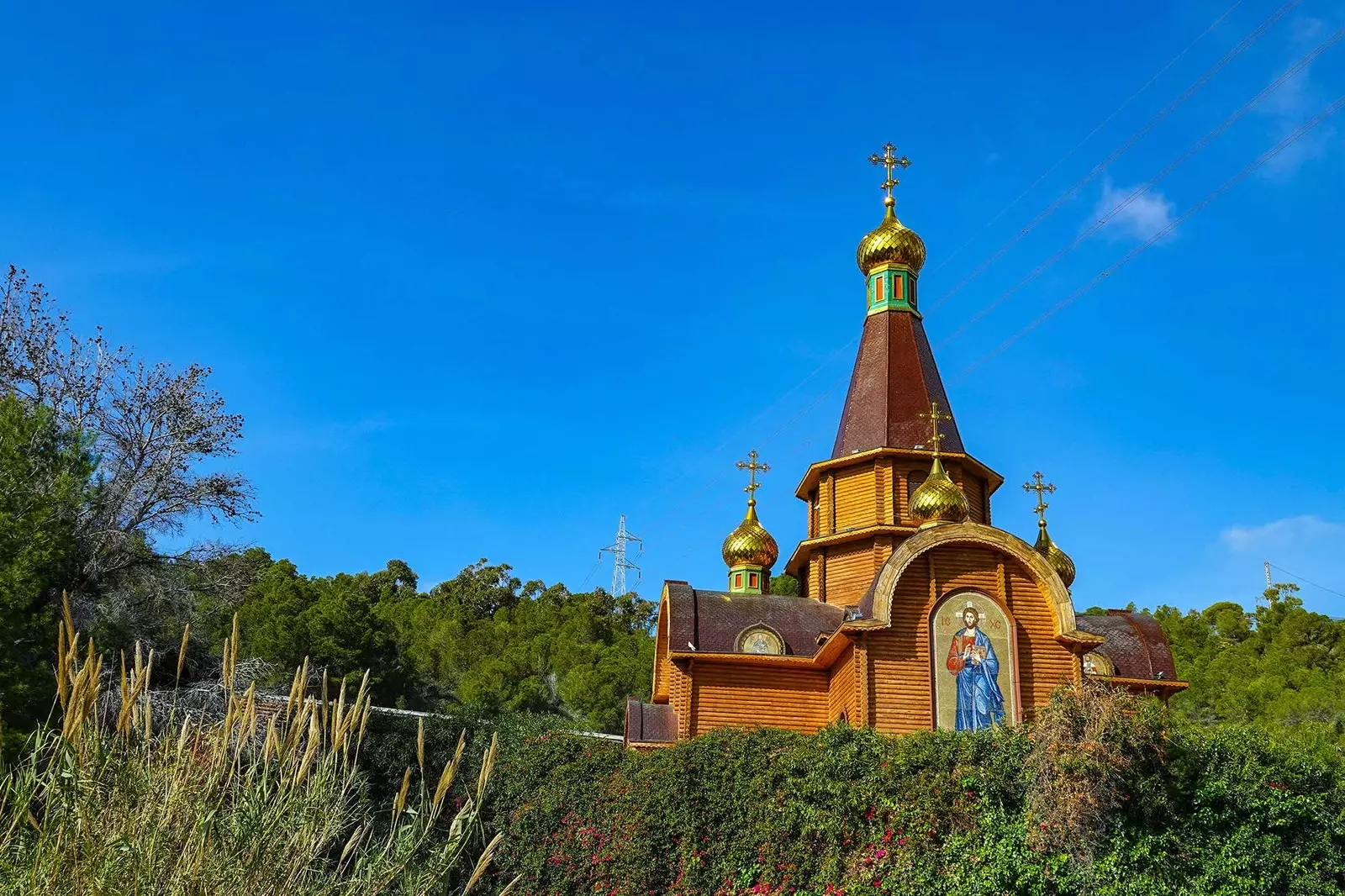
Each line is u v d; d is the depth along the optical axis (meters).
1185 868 19.78
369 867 14.66
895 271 45.12
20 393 32.19
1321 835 19.98
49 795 12.48
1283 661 63.88
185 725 13.42
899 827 21.84
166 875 12.78
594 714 64.00
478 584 97.31
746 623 37.75
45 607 26.41
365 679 15.20
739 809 24.78
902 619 32.19
